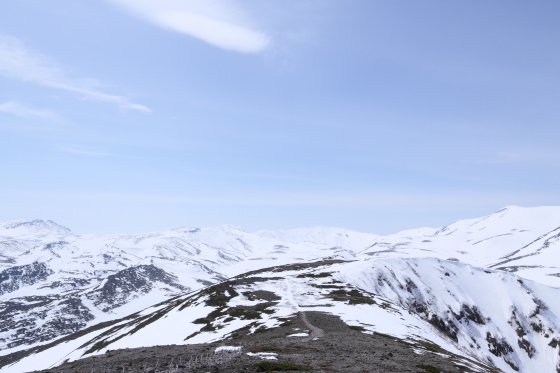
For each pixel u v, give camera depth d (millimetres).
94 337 146625
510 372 134750
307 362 32812
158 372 29391
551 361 146375
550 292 184750
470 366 42625
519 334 156875
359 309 85125
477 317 159000
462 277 190750
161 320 103312
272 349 40781
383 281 156250
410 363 35500
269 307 89812
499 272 199500
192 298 125500
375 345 46656
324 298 101500
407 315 94188
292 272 177125
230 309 91500
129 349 50469
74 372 31062
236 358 35000
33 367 131875
